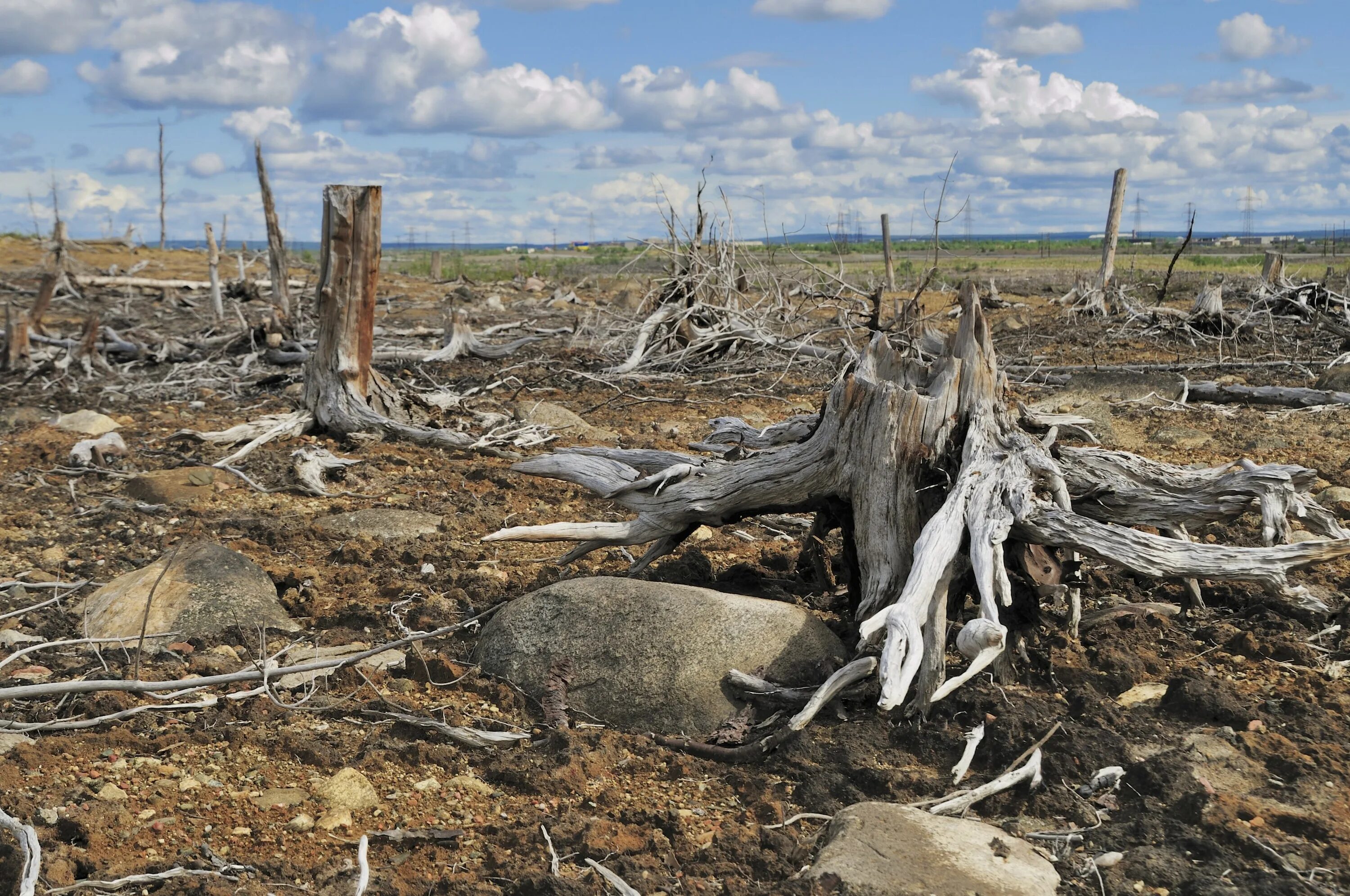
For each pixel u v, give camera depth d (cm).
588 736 406
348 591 590
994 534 408
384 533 690
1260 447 872
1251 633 461
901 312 1003
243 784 385
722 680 420
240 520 717
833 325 1597
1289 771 354
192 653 503
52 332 1716
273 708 445
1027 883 304
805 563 539
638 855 337
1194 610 501
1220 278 2580
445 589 586
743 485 504
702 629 427
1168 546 412
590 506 749
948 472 462
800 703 411
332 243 953
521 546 665
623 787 379
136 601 533
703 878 322
